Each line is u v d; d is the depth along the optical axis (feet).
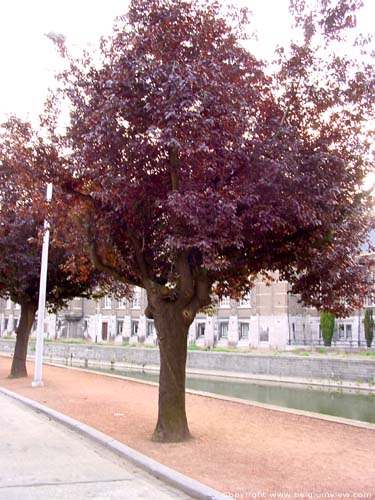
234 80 29.86
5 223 55.88
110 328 204.13
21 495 20.08
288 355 111.24
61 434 33.83
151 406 46.16
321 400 81.87
